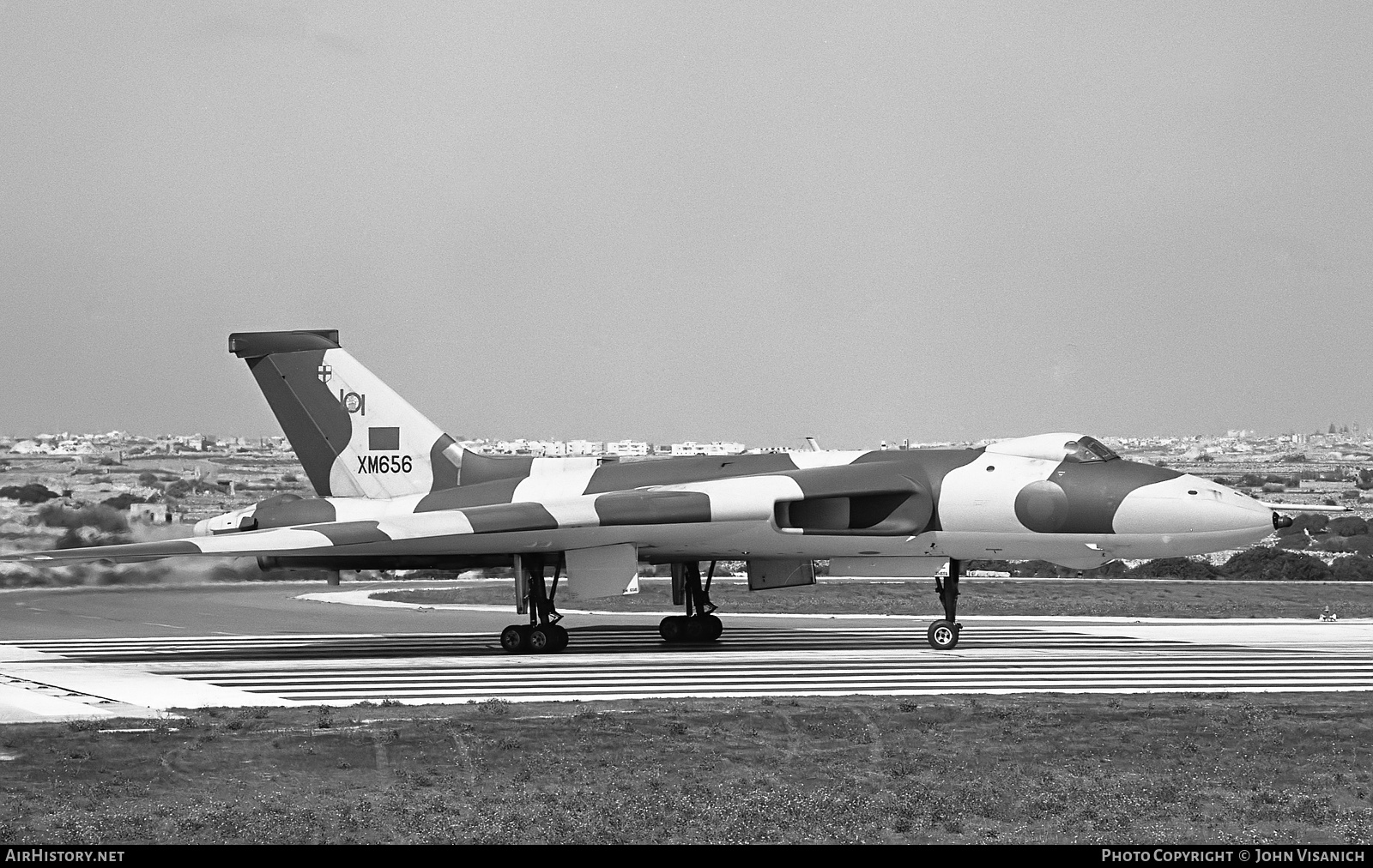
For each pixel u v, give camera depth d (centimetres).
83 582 12538
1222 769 3878
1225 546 6719
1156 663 6312
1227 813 3406
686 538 6981
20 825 3166
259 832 3114
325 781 3669
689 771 3806
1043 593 11931
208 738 4166
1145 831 3225
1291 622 9012
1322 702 4944
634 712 4678
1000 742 4212
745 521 6831
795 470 7269
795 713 4666
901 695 5191
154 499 16588
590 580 7088
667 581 13225
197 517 13662
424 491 7706
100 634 8438
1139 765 3934
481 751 4016
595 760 3931
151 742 4112
